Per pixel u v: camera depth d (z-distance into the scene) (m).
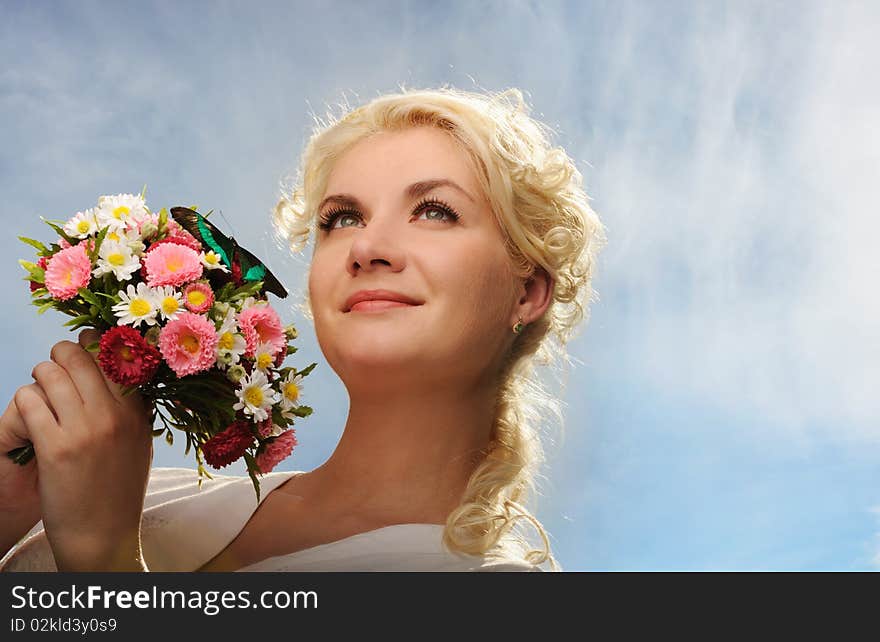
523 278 2.64
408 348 2.33
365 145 2.64
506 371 2.77
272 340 2.19
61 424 2.09
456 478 2.54
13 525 2.28
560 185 2.72
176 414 2.23
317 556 2.33
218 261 2.20
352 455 2.50
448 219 2.49
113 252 2.10
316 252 2.60
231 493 2.67
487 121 2.63
